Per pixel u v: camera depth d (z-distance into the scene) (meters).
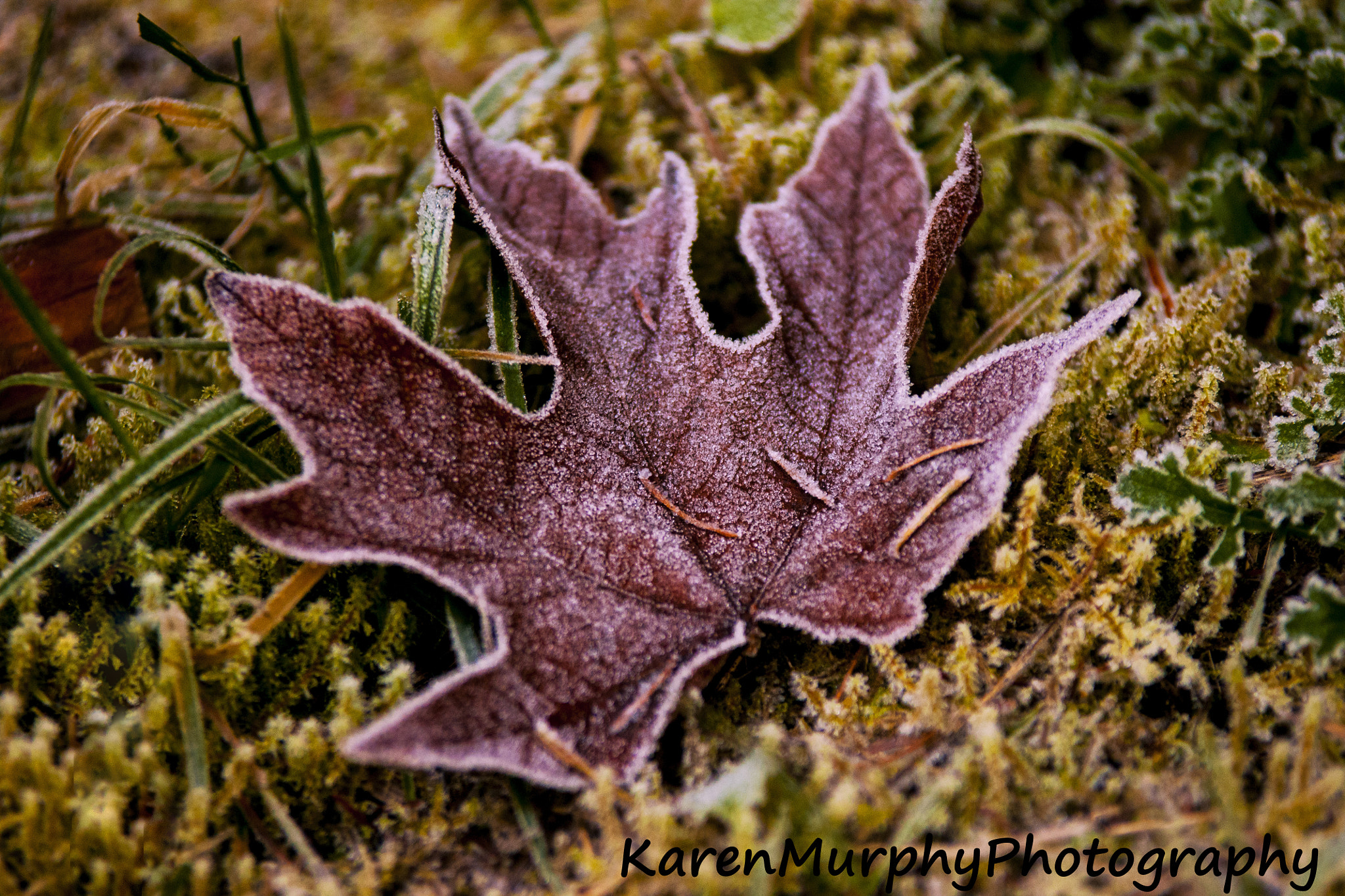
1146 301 0.47
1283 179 0.47
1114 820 0.42
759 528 0.43
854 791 0.41
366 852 0.42
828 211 0.44
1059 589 0.43
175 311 0.46
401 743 0.40
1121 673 0.43
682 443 0.43
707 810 0.41
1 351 0.45
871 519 0.43
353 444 0.42
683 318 0.44
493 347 0.44
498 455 0.42
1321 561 0.44
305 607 0.44
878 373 0.43
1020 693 0.43
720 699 0.43
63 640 0.42
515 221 0.44
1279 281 0.46
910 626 0.42
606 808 0.41
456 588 0.42
